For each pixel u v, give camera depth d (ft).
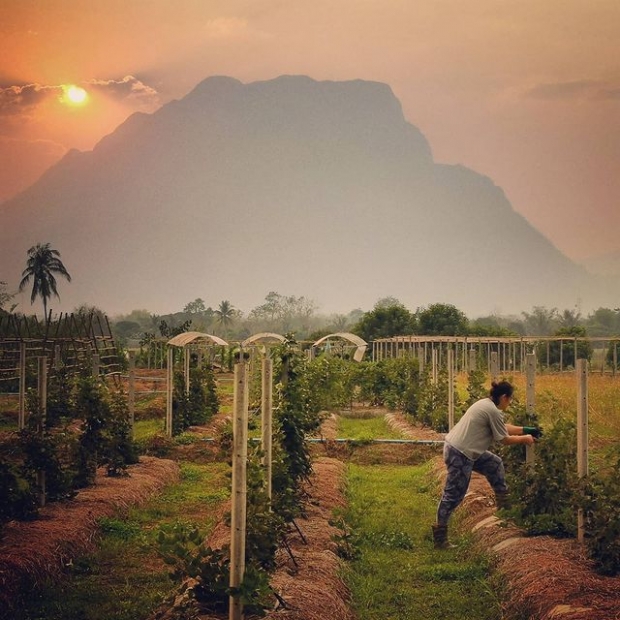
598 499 31.04
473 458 39.45
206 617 26.17
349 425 92.32
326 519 42.29
